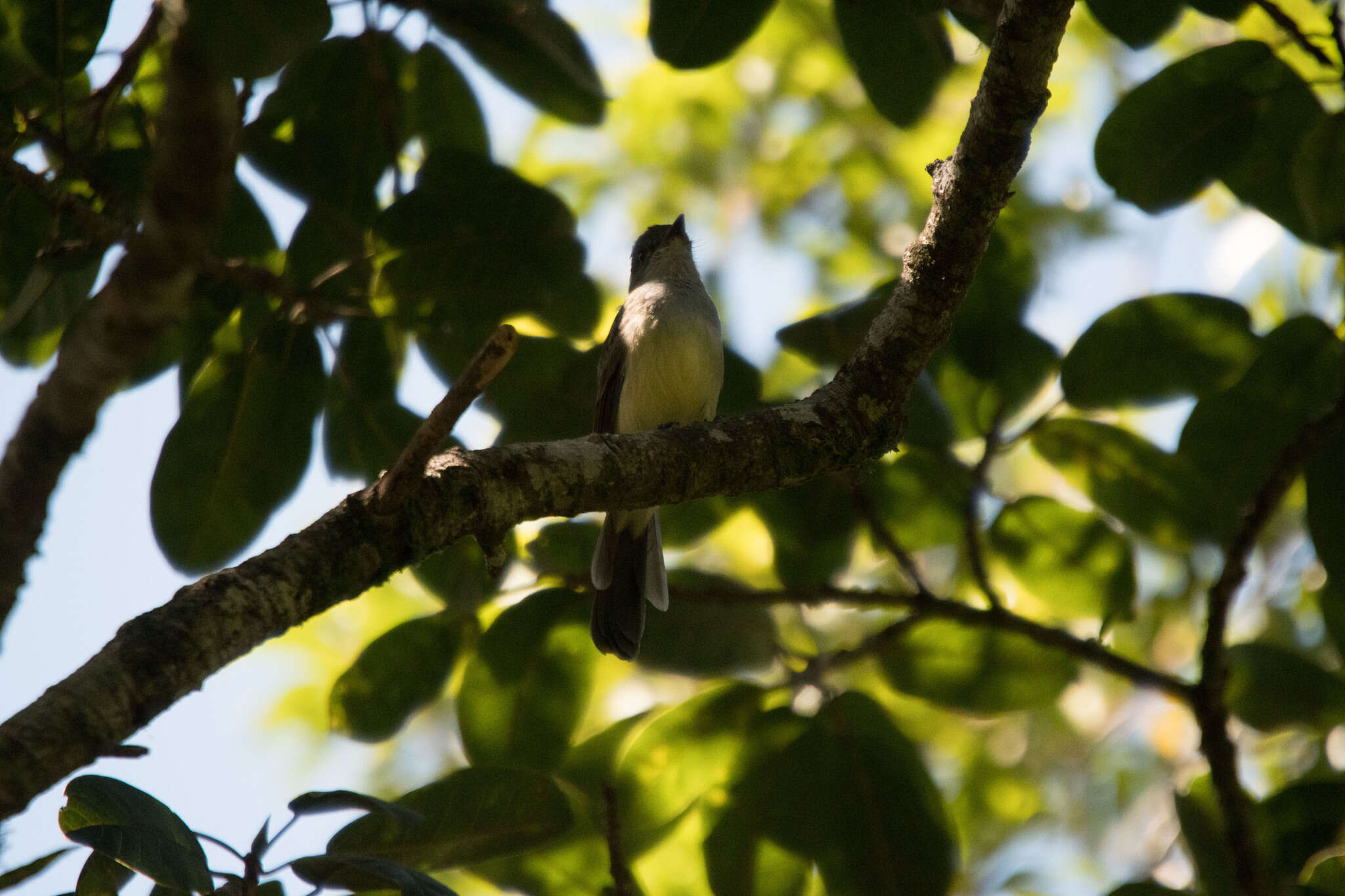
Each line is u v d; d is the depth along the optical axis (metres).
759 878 7.23
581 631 7.76
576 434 7.75
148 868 4.54
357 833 5.82
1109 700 12.83
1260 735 10.58
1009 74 5.75
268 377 7.21
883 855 7.13
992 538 8.24
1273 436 7.62
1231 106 7.59
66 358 4.19
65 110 6.59
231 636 4.52
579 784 7.70
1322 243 7.59
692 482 6.39
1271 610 11.60
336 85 7.66
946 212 6.38
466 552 7.61
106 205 7.00
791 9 14.66
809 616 10.99
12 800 3.73
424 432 4.89
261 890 5.21
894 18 7.91
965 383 7.98
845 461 6.82
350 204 7.62
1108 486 7.93
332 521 5.10
